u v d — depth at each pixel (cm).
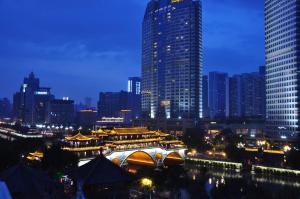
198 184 15938
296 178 19225
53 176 12456
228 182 17525
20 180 7756
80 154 18475
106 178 8125
